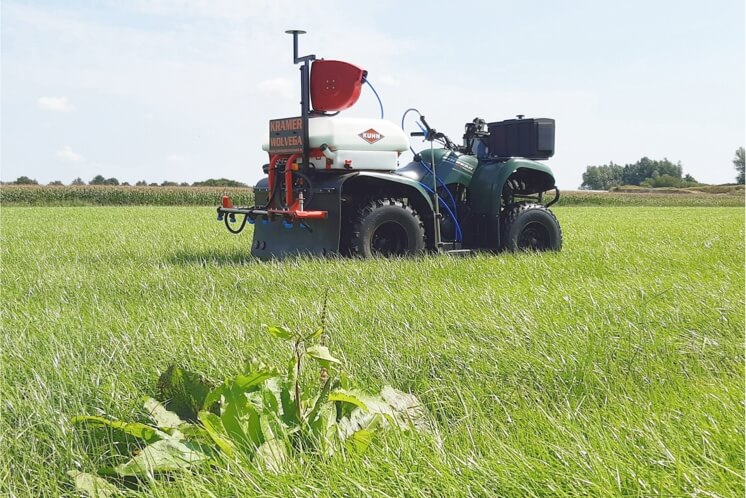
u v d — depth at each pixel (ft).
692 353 14.17
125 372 12.81
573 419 10.48
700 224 62.44
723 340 14.99
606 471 8.31
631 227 56.75
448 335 15.08
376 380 12.75
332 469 8.59
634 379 12.87
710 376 12.80
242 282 23.22
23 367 13.12
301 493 8.08
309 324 15.71
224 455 8.81
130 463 8.68
